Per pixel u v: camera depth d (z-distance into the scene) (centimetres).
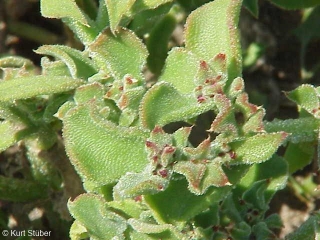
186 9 43
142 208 34
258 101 49
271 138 32
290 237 37
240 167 33
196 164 31
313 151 39
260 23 50
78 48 46
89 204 33
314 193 47
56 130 41
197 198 33
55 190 43
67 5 34
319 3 41
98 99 34
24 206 44
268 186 37
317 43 50
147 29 40
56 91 34
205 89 32
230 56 34
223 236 35
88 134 31
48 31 50
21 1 49
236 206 37
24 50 50
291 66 50
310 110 36
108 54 35
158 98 31
